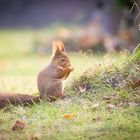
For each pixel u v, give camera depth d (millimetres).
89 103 12414
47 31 48094
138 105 12062
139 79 12859
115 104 12258
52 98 12930
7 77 24047
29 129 11312
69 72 13078
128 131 10797
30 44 42250
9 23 62469
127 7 29531
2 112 12570
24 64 31016
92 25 43312
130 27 32906
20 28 60969
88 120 11477
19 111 12422
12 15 62906
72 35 35781
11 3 63156
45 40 38594
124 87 12789
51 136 10766
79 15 53500
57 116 11844
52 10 62469
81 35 35562
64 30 41156
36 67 29000
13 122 11812
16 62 32469
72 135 10758
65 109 12188
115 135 10648
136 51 13695
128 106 12070
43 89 13008
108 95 12617
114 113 11664
